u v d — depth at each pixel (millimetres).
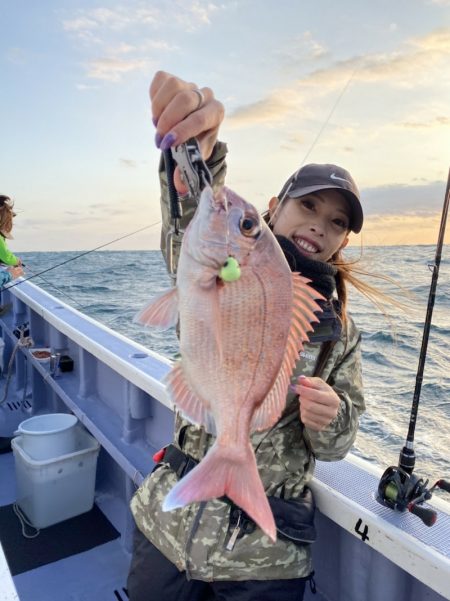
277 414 1164
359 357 1733
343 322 1696
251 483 1064
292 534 1471
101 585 2318
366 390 2924
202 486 1035
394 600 1570
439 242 1501
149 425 2803
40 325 4781
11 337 4848
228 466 1077
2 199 4988
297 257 1598
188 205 1445
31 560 2469
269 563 1455
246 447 1108
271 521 1006
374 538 1429
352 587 1691
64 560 2477
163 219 1518
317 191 1646
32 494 2701
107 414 3146
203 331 1157
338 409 1434
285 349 1170
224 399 1139
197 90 1189
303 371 1565
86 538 2646
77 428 3133
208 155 1375
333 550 1781
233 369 1147
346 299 1790
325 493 1601
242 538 1454
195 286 1156
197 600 1567
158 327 1181
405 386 2971
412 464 1488
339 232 1732
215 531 1456
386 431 2357
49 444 2869
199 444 1600
